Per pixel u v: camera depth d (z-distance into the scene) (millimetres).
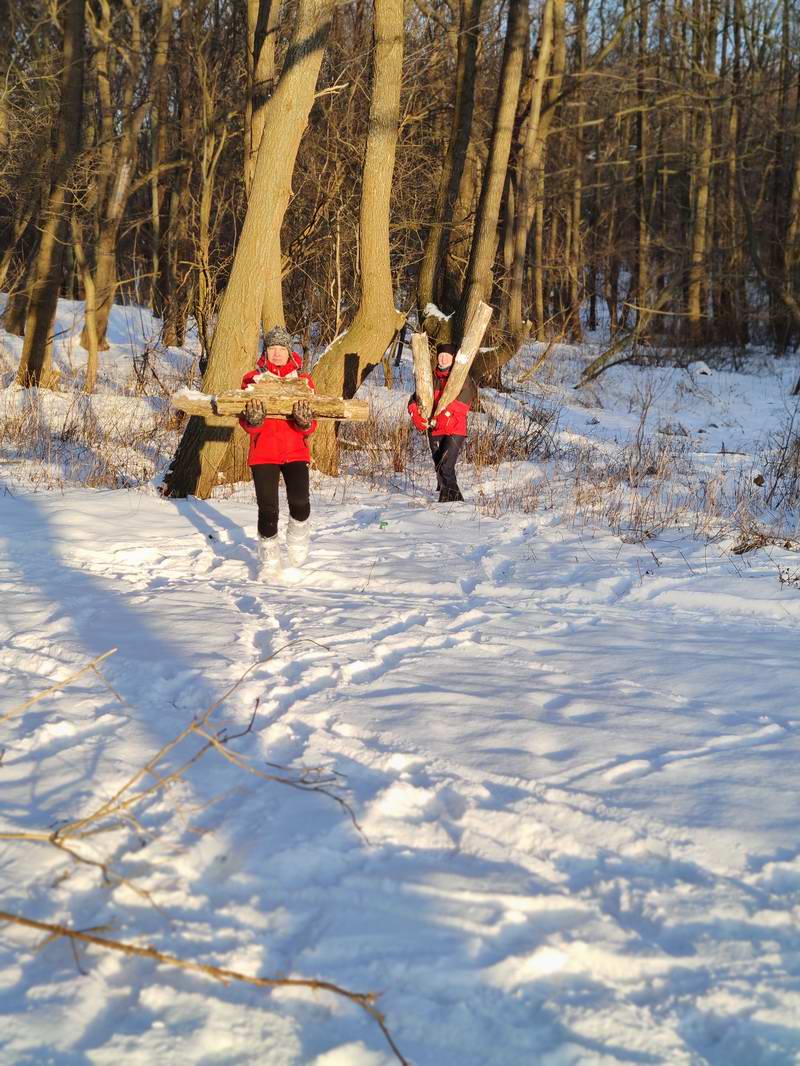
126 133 16750
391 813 3037
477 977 2223
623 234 32812
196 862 2705
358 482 10711
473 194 18672
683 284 29781
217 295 16625
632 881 2664
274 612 5484
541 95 19031
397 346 19672
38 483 9516
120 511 8234
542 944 2336
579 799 3121
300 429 6406
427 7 18703
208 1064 1942
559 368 24141
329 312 16922
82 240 18109
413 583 6434
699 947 2371
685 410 21484
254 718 3762
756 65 30406
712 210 33406
